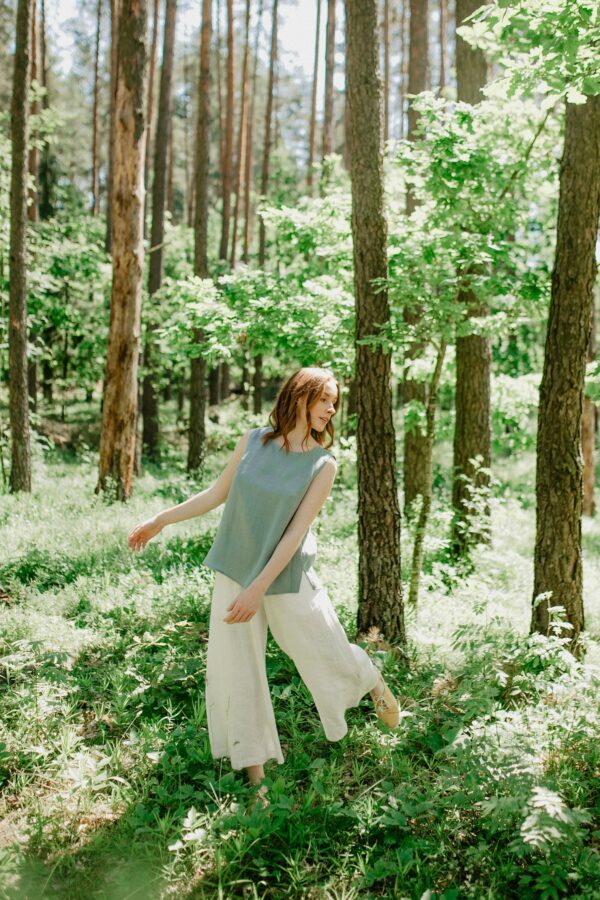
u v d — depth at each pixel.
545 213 6.71
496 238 5.34
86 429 18.98
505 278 5.36
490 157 5.25
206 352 6.85
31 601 4.80
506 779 2.52
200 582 5.08
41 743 2.99
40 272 12.17
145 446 17.41
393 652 4.07
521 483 14.66
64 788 2.76
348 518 8.42
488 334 5.48
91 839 2.45
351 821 2.62
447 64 23.50
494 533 8.20
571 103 3.95
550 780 2.69
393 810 2.53
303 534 2.57
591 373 4.91
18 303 9.45
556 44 3.43
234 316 6.76
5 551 5.94
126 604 4.75
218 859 2.30
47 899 2.17
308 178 19.38
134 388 9.60
